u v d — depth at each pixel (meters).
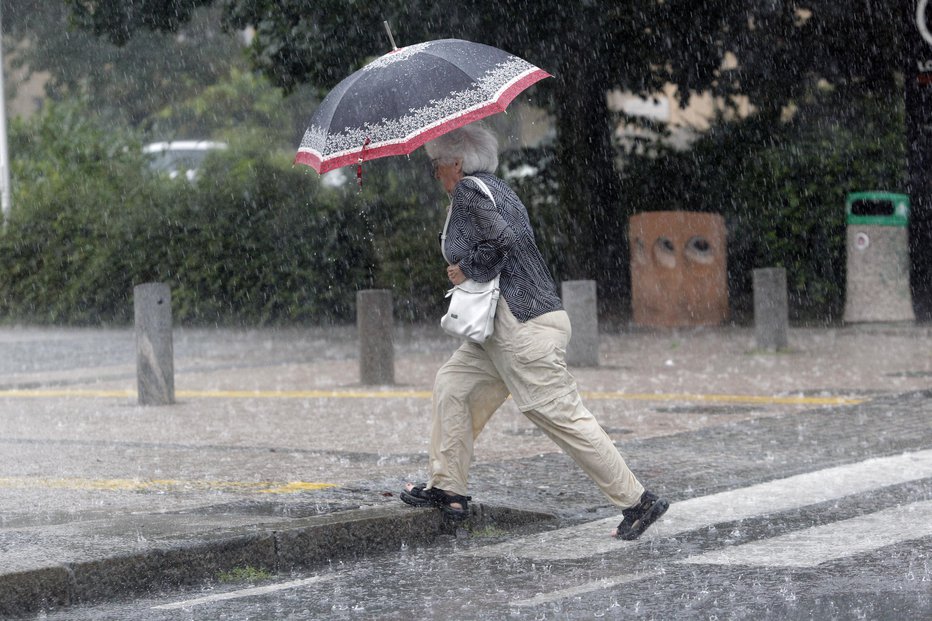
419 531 18.06
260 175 68.62
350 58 53.53
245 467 23.45
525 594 14.91
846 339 50.38
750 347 47.75
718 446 25.33
